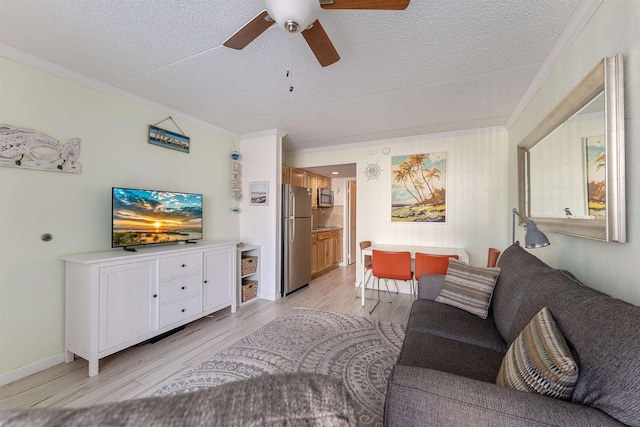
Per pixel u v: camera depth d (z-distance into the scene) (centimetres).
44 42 180
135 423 36
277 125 352
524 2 146
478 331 166
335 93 256
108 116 243
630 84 114
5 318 186
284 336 257
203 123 337
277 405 41
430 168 392
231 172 382
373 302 362
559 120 175
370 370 201
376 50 189
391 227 417
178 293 255
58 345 210
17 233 192
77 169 221
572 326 96
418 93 256
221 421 38
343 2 121
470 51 190
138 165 267
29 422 35
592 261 146
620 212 117
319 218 605
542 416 73
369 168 433
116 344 207
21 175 194
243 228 394
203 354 224
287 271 391
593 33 142
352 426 41
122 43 182
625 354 73
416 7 150
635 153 111
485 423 75
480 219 364
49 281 206
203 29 169
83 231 226
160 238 268
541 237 162
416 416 81
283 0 116
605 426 68
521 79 228
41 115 202
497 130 355
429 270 301
